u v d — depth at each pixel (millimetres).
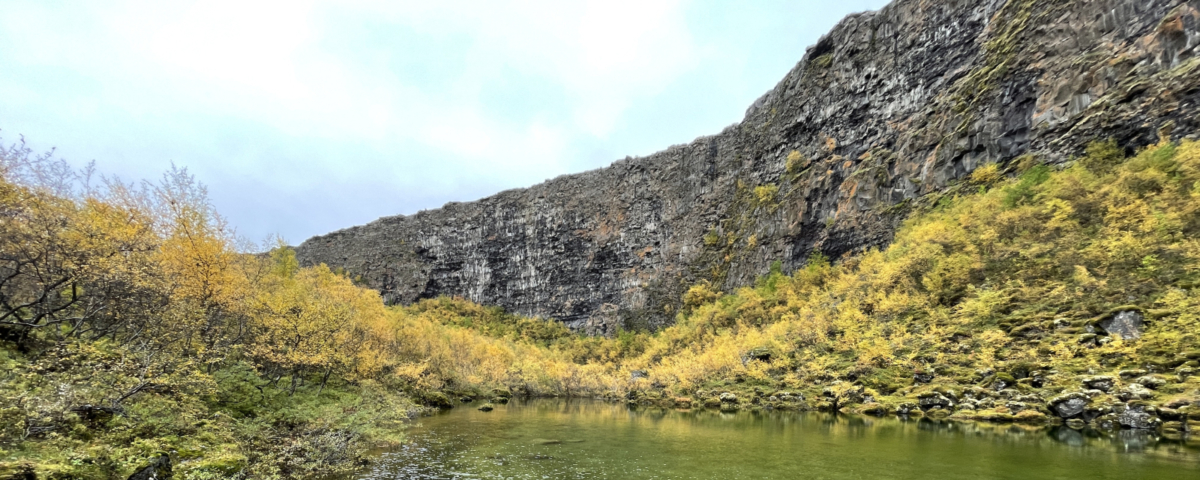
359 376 27766
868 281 38500
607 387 49312
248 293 21391
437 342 46562
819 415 26234
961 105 46594
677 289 83625
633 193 97938
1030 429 18734
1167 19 32531
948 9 52656
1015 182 36719
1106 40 36594
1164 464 12805
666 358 54656
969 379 23500
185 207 18062
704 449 17531
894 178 51375
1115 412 17578
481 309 106375
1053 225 28281
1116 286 22812
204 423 14008
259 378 20562
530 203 110312
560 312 99938
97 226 14492
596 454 16859
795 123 70438
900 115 54750
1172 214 23297
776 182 71812
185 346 16219
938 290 31422
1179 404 16422
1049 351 22078
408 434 21234
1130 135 32406
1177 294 20375
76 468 8508
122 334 15609
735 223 77750
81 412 10578
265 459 13008
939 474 12812
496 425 24672
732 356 39344
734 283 71188
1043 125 38719
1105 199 27438
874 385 27141
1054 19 40812
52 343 12805
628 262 94500
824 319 37562
